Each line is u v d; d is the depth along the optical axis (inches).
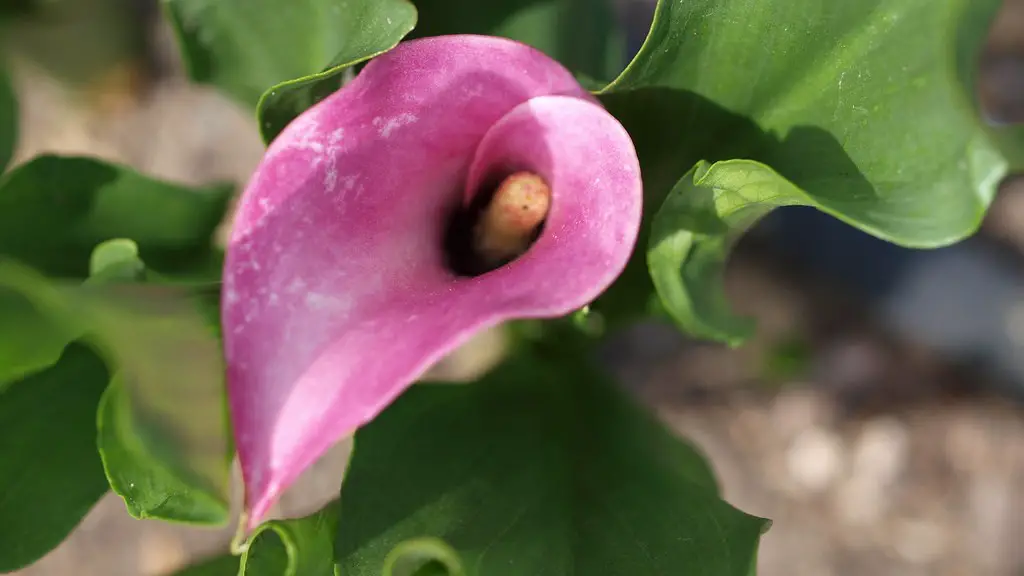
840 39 19.1
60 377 20.8
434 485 20.1
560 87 18.9
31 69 32.7
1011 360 39.1
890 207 18.6
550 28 22.7
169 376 18.9
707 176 18.8
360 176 18.7
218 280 20.2
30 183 21.0
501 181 20.1
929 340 39.8
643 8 39.9
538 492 20.4
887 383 39.2
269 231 18.2
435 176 19.3
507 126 19.3
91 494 20.6
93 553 33.5
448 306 18.2
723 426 38.1
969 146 18.2
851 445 38.1
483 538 19.8
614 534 20.0
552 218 19.5
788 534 37.4
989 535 37.4
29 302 18.3
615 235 18.2
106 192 21.5
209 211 22.2
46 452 20.5
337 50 21.1
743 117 19.8
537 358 22.7
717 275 20.8
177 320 18.8
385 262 18.7
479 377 22.0
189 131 35.5
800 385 38.8
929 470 38.1
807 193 18.8
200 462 19.3
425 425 20.7
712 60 19.6
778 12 19.2
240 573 19.3
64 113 35.7
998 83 42.2
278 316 18.1
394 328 18.1
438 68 18.7
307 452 17.9
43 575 33.3
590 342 22.6
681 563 19.7
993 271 39.7
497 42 18.7
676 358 38.7
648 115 20.0
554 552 19.8
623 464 21.0
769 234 40.0
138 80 35.4
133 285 18.6
